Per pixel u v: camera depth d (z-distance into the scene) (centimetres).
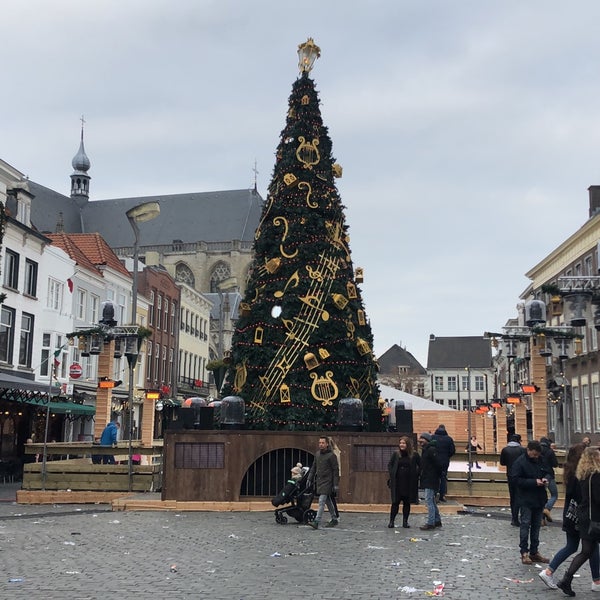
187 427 1772
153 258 8325
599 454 806
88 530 1268
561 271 5059
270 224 1942
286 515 1505
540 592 816
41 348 3547
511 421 4691
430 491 1339
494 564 988
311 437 1656
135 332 2111
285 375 1794
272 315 1844
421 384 12369
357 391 1838
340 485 1636
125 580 848
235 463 1647
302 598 764
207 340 7425
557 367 4869
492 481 1805
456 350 12494
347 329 1852
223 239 9938
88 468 1814
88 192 10575
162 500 1630
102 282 4481
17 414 2978
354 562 979
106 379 2141
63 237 4194
